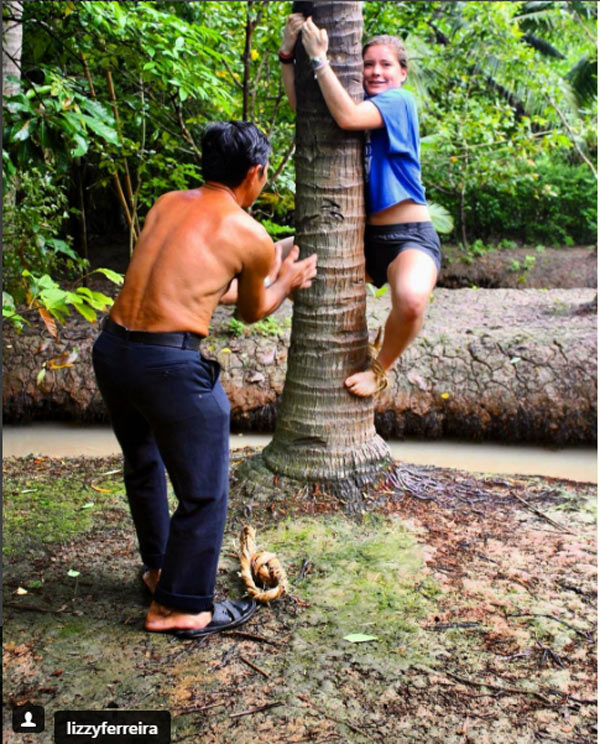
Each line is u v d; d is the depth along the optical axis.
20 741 1.92
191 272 2.29
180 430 2.30
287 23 3.26
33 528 3.28
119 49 4.36
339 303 3.44
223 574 2.89
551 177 13.80
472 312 7.35
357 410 3.54
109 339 2.34
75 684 2.18
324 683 2.21
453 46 10.86
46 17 4.29
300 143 3.39
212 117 7.23
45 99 3.42
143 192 7.37
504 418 5.43
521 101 13.29
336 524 3.29
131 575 2.87
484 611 2.63
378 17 6.35
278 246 3.58
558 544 3.20
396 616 2.58
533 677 2.27
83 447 5.07
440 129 10.52
